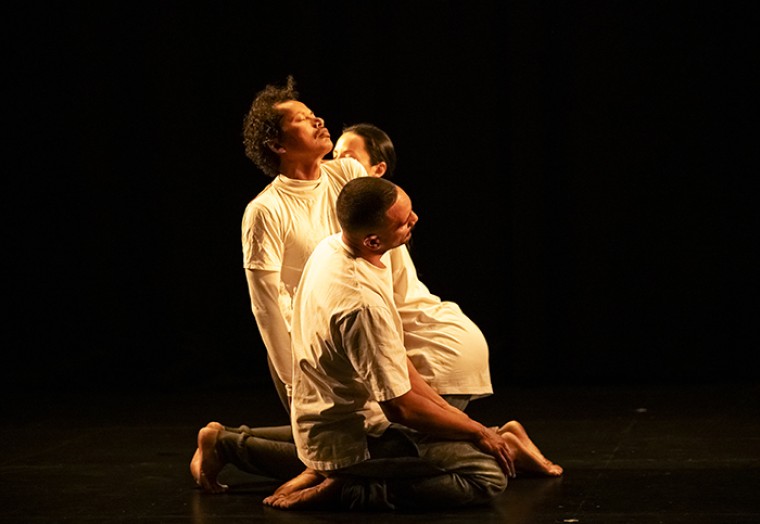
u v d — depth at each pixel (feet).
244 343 28.45
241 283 28.50
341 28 27.50
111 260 28.84
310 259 13.52
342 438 13.08
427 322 14.07
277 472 14.64
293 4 27.55
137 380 27.96
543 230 26.53
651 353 26.48
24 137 28.73
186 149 28.19
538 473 15.06
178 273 28.30
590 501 13.50
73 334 29.01
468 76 27.14
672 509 12.94
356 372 13.02
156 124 28.50
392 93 27.45
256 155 14.74
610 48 26.27
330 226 14.61
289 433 14.94
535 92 26.32
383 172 17.74
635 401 22.98
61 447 18.98
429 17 27.20
